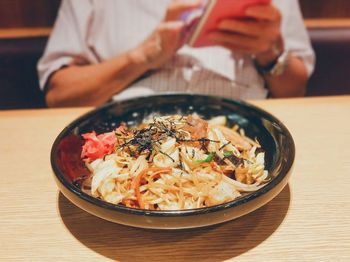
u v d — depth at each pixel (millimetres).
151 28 611
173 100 355
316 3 667
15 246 238
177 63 581
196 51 585
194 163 274
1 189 292
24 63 612
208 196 247
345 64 655
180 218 206
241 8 489
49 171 312
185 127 302
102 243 238
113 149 298
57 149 270
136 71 572
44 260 227
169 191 260
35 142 353
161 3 606
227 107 343
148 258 226
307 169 303
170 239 239
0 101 638
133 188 258
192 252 229
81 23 601
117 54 621
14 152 338
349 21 669
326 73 664
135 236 243
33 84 633
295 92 651
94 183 264
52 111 407
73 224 256
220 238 238
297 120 375
